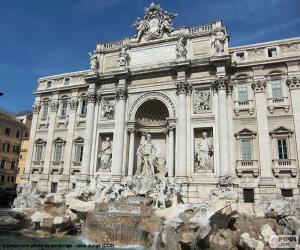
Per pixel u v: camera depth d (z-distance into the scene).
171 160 35.56
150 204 31.12
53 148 45.38
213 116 35.00
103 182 38.31
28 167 46.19
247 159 33.03
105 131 40.75
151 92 39.25
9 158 65.31
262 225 24.55
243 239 21.78
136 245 23.23
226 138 33.12
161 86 38.78
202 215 23.23
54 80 49.22
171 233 21.39
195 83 36.94
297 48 34.00
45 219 27.62
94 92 42.25
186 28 39.56
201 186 33.19
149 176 36.56
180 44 38.34
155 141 40.69
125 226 24.02
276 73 34.28
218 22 37.91
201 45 38.12
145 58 41.06
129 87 40.75
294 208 26.28
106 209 28.89
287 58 33.78
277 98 33.41
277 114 33.12
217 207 24.09
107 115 41.56
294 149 31.45
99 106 42.41
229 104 35.28
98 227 25.08
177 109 36.97
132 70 40.38
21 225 28.27
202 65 36.53
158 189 31.64
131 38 43.25
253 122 33.91
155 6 42.34
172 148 36.00
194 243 21.44
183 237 21.22
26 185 44.03
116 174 37.12
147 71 39.34
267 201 29.34
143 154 38.78
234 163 33.19
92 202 30.22
